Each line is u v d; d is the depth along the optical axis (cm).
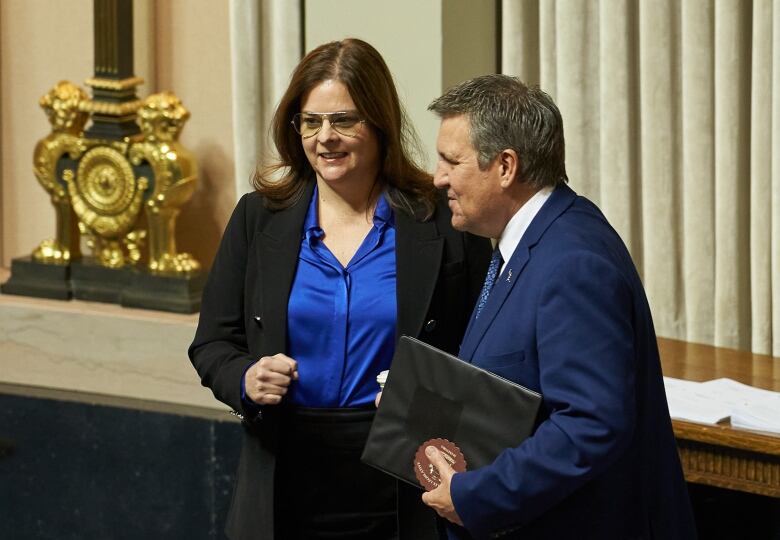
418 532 811
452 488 673
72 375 1538
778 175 1248
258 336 856
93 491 1414
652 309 1348
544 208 694
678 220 1332
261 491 838
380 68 845
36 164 1559
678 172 1324
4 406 1506
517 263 688
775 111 1239
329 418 842
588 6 1337
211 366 853
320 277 849
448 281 855
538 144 684
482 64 1414
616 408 640
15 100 1681
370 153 850
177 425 1448
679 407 955
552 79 1370
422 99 1385
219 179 1612
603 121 1331
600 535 680
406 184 870
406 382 731
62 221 1570
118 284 1548
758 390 994
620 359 648
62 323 1528
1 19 1667
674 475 711
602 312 652
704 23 1277
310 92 838
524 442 661
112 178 1525
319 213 870
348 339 844
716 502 1009
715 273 1318
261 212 873
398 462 728
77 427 1470
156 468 1416
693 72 1287
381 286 848
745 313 1313
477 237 870
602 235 684
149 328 1490
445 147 697
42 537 1398
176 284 1509
